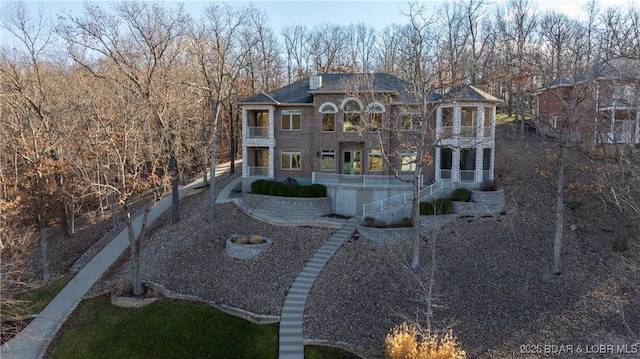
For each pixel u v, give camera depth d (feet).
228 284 70.95
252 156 108.58
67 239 107.96
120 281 77.30
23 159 90.22
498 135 131.75
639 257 69.36
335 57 208.64
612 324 56.44
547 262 69.56
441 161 100.48
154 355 56.85
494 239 76.43
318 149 102.78
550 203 86.63
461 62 110.11
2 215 70.54
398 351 50.80
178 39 95.04
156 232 97.14
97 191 71.97
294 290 66.69
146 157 101.96
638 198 73.00
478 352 53.36
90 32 83.87
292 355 54.44
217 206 101.86
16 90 88.94
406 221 83.15
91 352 58.49
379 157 102.12
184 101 108.47
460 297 62.85
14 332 65.62
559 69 90.27
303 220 88.63
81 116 87.40
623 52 81.10
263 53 177.47
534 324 57.16
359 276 69.10
